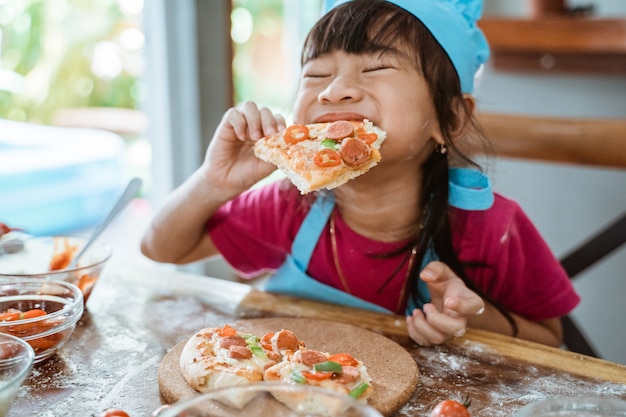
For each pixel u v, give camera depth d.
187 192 1.27
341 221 1.28
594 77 2.24
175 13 1.96
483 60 1.28
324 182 0.92
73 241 1.19
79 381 0.85
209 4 2.00
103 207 2.29
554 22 2.09
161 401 0.81
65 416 0.77
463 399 0.82
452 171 1.22
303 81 1.13
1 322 0.85
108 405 0.79
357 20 1.07
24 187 1.97
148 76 2.03
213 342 0.87
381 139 1.03
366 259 1.26
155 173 2.10
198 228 1.31
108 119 2.35
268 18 2.80
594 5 2.30
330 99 1.05
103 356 0.92
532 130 1.74
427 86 1.11
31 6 1.93
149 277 1.24
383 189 1.19
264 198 1.36
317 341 0.97
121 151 2.35
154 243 1.34
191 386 0.81
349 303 1.22
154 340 0.98
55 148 2.19
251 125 1.14
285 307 1.12
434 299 1.14
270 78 2.89
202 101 2.03
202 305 1.12
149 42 1.99
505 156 1.78
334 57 1.09
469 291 1.04
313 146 0.99
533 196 2.39
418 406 0.81
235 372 0.78
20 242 1.15
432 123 1.15
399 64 1.07
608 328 2.31
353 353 0.93
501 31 2.20
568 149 1.71
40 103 2.12
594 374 0.90
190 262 1.42
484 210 1.26
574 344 1.55
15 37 1.91
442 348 0.98
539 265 1.32
